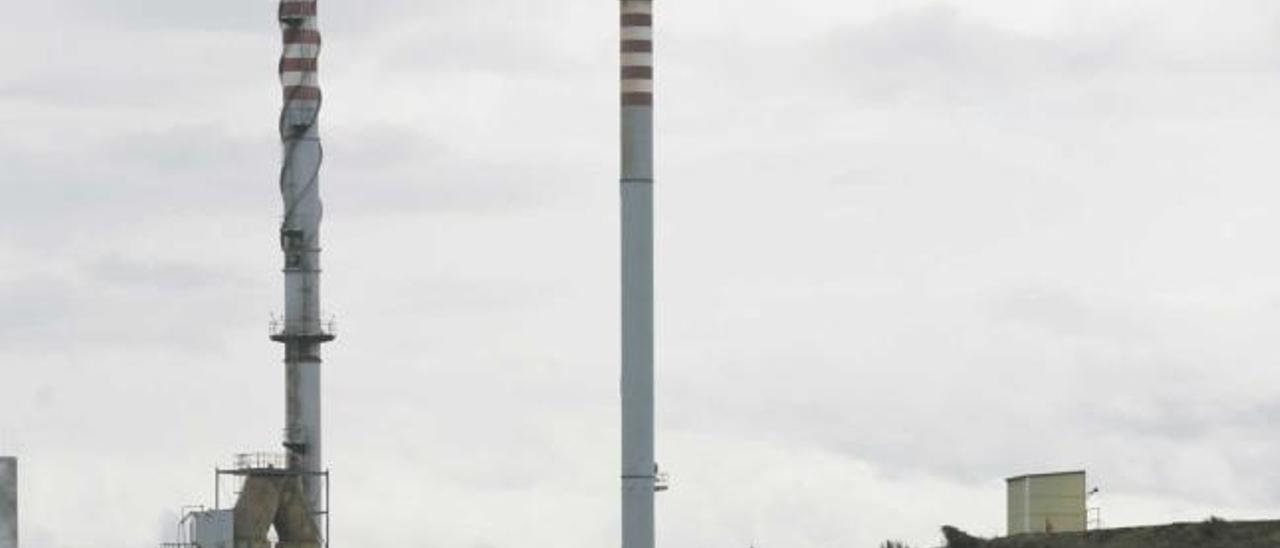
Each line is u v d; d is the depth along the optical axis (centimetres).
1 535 14512
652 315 16175
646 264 16162
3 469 14562
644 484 16138
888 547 15025
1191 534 13712
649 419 16138
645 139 16162
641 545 16125
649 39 16200
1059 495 14938
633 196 16162
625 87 16188
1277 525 13725
